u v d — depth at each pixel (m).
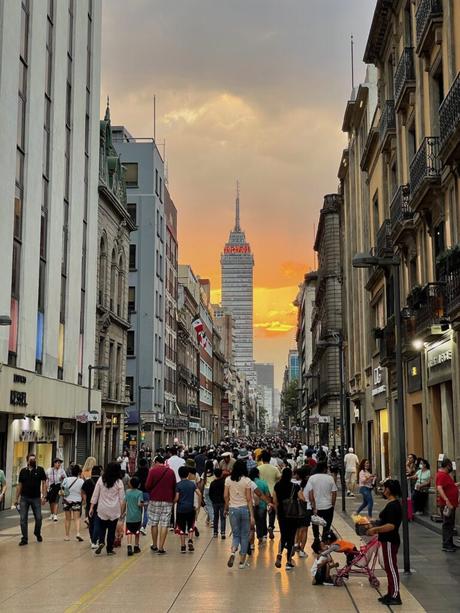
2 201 26.55
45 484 22.80
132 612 9.44
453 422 19.36
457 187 18.27
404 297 25.98
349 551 11.46
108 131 48.78
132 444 54.16
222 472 18.16
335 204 61.22
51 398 32.22
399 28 26.56
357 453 43.12
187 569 12.89
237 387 179.50
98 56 42.91
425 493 20.42
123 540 17.20
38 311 31.41
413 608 9.64
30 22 30.14
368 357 37.59
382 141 29.00
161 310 67.00
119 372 50.19
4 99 26.70
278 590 10.92
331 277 60.91
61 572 12.68
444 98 18.75
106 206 45.94
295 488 13.17
